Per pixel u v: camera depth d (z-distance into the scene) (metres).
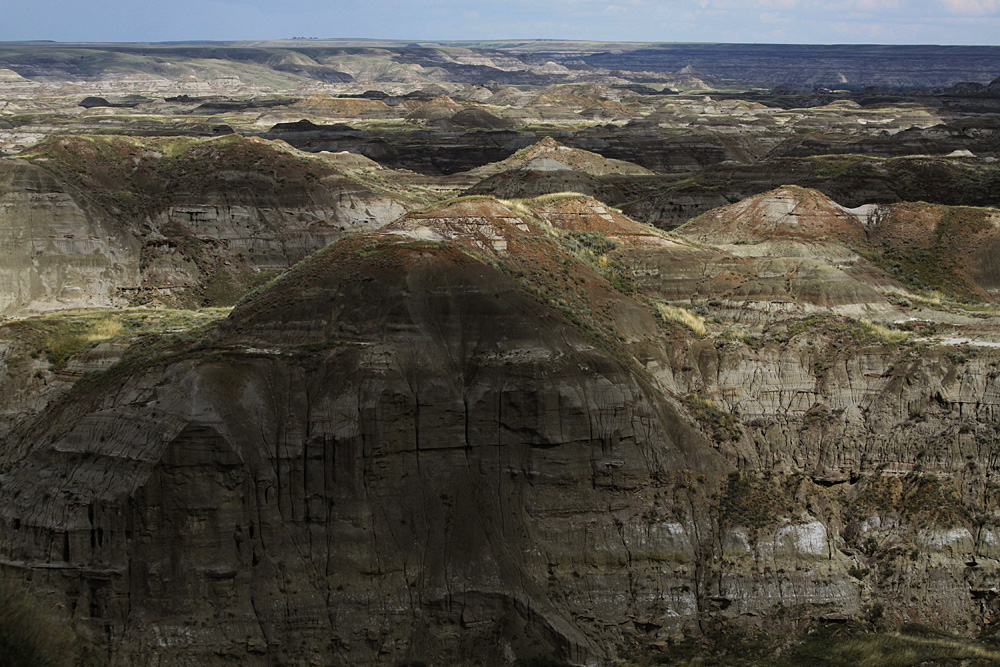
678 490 60.00
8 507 56.78
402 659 53.66
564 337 62.66
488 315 62.41
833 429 66.69
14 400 70.44
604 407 59.91
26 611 47.97
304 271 67.31
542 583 56.28
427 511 57.22
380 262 65.06
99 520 53.72
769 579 57.56
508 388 59.34
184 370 58.12
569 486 58.28
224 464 54.12
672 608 56.41
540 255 74.44
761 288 80.12
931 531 60.84
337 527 55.62
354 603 54.25
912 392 66.88
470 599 55.22
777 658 54.41
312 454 56.03
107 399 59.84
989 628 58.06
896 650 54.47
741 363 70.06
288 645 52.97
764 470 64.31
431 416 58.69
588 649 54.16
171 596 52.72
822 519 62.56
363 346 60.19
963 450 64.38
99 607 52.78
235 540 53.84
